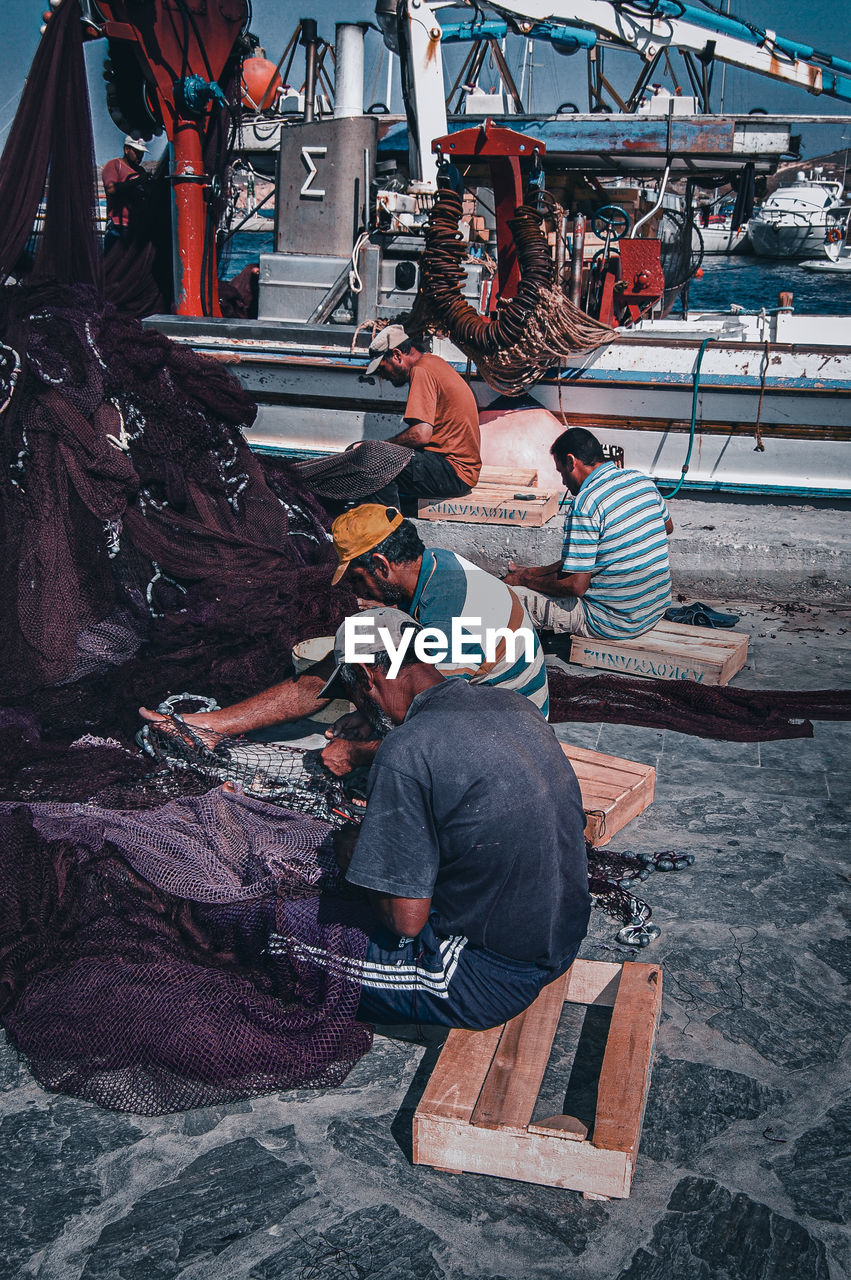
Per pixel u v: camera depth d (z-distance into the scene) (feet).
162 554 17.13
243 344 25.98
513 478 24.04
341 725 12.55
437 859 8.34
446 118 26.35
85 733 14.74
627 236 28.84
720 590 23.07
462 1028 8.85
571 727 16.46
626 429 24.98
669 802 14.03
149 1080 8.85
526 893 8.43
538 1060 8.49
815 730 16.31
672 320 29.45
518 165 23.72
